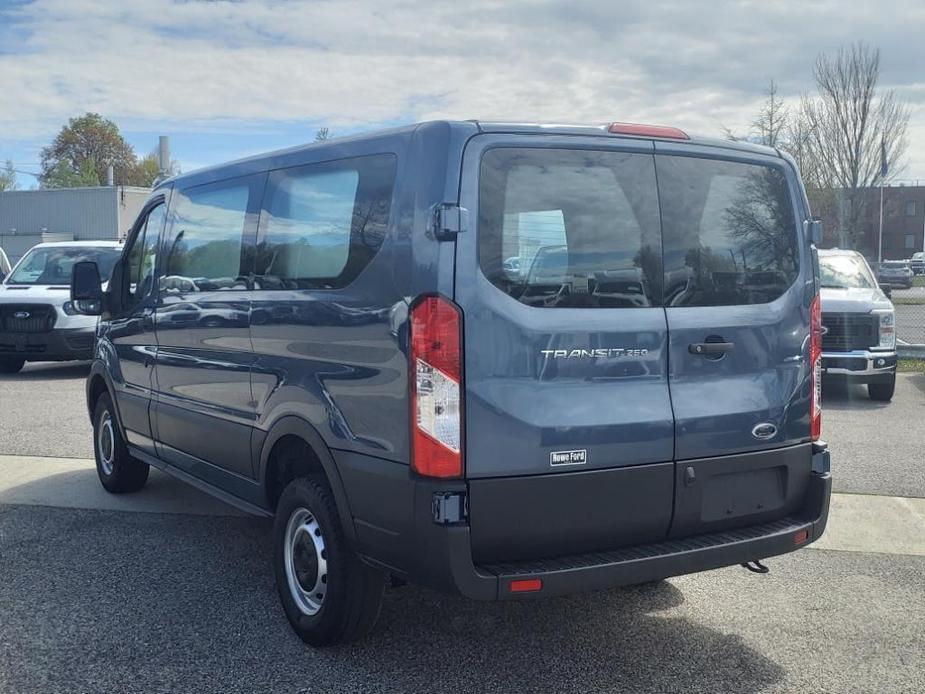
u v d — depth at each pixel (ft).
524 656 13.87
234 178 16.72
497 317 11.68
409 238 11.90
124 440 21.86
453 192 11.64
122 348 21.17
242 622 15.01
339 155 13.71
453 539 11.31
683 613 15.67
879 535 20.07
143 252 20.63
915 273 186.09
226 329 16.20
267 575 17.21
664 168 13.20
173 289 18.63
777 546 13.48
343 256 13.24
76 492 23.17
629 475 12.49
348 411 12.83
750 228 14.01
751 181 14.12
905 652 14.19
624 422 12.42
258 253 15.53
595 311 12.37
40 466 25.86
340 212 13.47
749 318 13.69
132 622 14.98
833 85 103.60
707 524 13.28
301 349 13.96
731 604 16.11
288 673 13.21
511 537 11.81
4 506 21.88
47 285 45.70
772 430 13.84
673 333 12.94
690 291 13.23
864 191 106.01
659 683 13.07
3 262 65.98
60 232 171.73
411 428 11.64
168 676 13.09
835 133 104.27
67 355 43.86
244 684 12.86
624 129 12.92
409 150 12.27
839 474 25.17
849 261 42.86
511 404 11.74
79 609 15.51
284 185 15.07
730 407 13.38
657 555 12.42
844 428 32.24
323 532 13.44
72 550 18.61
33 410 34.78
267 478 15.39
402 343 11.80
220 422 16.72
